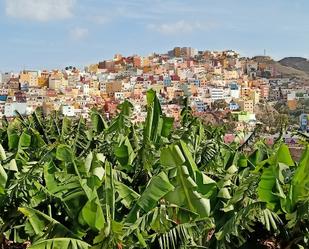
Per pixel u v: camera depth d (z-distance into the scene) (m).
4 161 10.90
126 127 13.00
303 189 7.99
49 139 15.95
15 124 16.67
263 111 119.88
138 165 10.57
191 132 12.78
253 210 7.41
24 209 7.79
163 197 7.93
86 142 14.52
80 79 174.25
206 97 133.00
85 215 7.51
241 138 14.63
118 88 155.75
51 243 7.06
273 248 8.45
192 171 8.27
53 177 8.37
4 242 9.87
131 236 7.24
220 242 7.57
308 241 7.91
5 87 156.12
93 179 8.41
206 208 7.77
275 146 11.75
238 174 9.96
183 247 7.23
